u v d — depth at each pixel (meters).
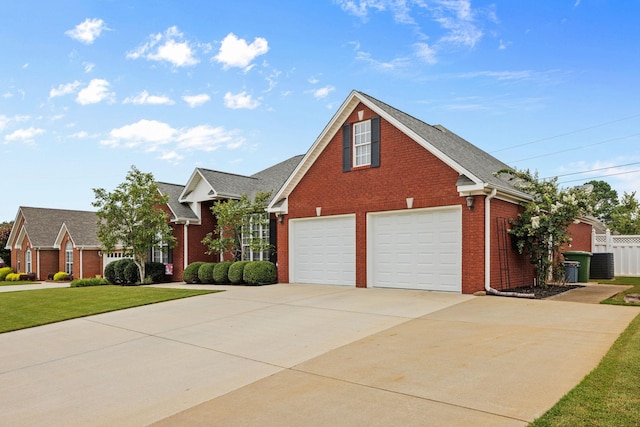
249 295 13.28
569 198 11.97
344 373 5.62
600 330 7.04
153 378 5.94
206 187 20.84
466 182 11.70
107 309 11.86
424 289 12.85
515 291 12.09
